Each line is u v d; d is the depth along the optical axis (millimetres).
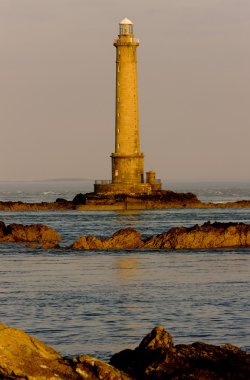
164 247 180250
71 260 159875
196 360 69000
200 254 169250
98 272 141750
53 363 66125
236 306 106812
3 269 146500
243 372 67500
